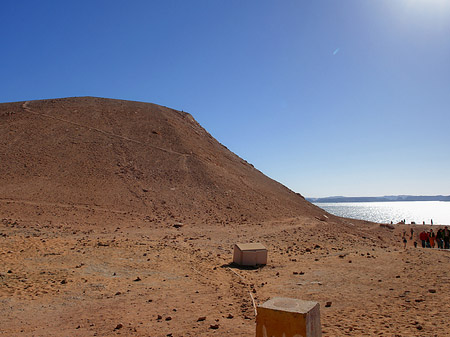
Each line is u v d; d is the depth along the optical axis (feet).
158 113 189.67
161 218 90.43
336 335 20.63
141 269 41.32
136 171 120.78
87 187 103.86
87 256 46.16
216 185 120.88
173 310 27.14
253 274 40.63
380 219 428.56
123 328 23.26
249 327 22.89
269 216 103.45
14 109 166.71
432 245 70.08
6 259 42.14
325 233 77.30
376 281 34.81
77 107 175.63
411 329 20.95
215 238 68.54
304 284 34.83
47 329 23.41
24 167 109.50
